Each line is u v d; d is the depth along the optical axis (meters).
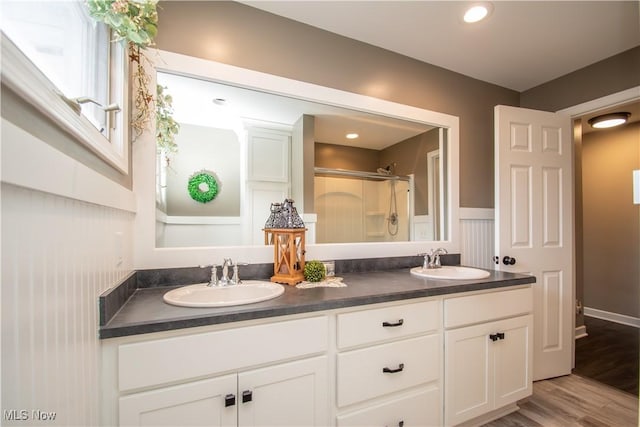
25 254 0.48
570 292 2.27
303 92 1.74
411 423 1.33
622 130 3.34
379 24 1.76
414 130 2.14
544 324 2.18
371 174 2.00
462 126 2.31
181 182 1.49
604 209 3.47
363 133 1.98
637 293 3.23
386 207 2.04
